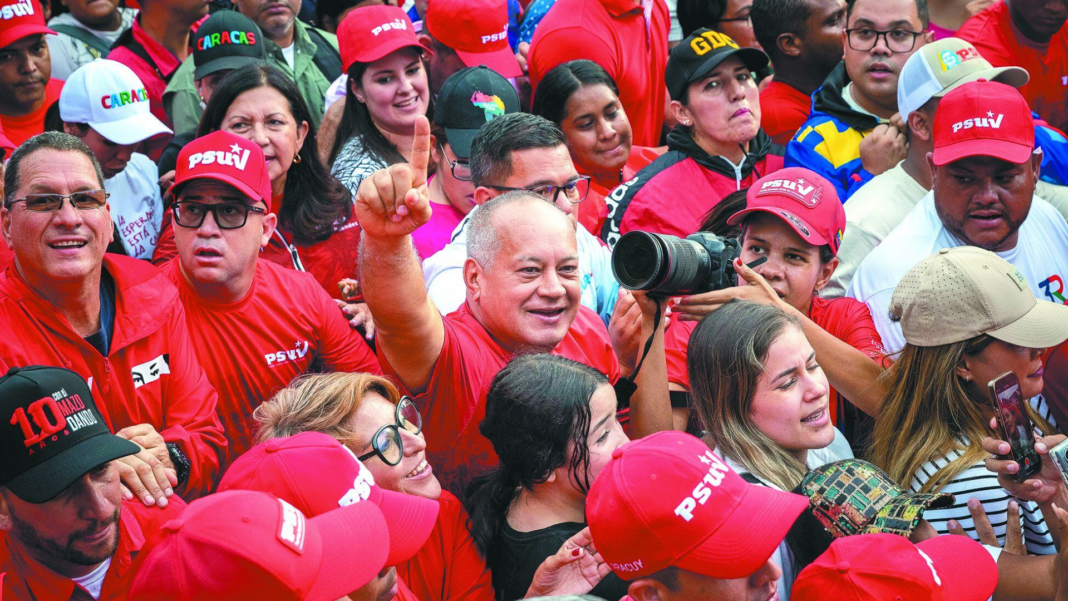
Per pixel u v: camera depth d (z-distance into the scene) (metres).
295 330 5.44
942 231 6.33
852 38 7.66
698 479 3.36
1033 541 4.61
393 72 7.16
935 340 4.88
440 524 4.40
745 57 7.12
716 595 3.35
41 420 3.65
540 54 8.09
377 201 4.06
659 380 5.13
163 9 8.37
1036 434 5.08
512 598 4.25
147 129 6.64
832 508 3.92
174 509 4.37
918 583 3.28
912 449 4.83
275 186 6.18
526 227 4.80
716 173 7.22
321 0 9.84
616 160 7.30
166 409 4.93
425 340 4.48
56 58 8.62
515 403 4.23
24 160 4.56
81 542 3.76
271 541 2.99
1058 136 7.71
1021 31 8.47
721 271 5.16
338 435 4.25
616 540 3.40
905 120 6.93
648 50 8.47
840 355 5.36
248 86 6.06
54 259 4.53
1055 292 6.54
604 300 6.41
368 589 3.56
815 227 5.75
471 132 6.45
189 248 5.13
